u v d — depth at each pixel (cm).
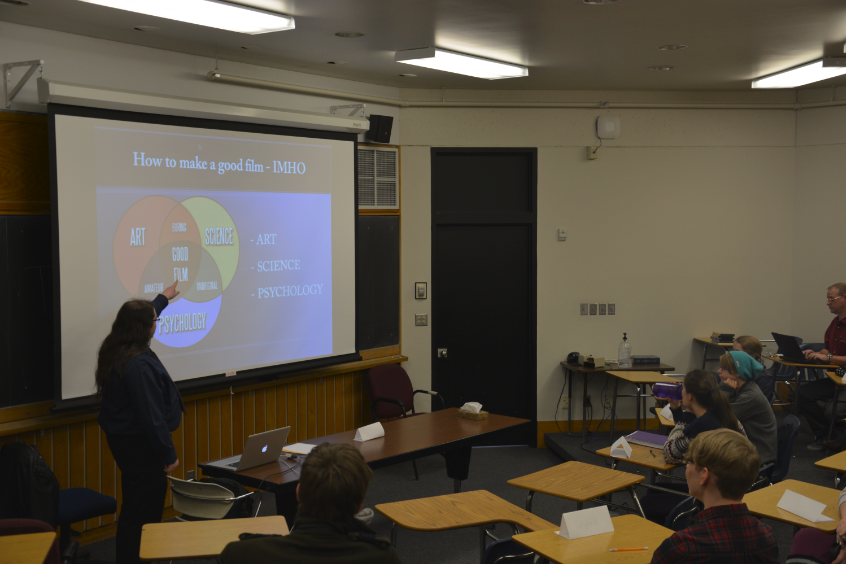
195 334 462
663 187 653
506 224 642
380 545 164
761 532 195
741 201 660
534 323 643
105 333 414
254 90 516
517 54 496
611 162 646
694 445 205
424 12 393
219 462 358
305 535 160
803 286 664
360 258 592
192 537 237
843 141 642
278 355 514
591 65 533
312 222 532
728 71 555
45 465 316
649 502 356
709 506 201
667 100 645
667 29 432
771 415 385
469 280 643
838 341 567
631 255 652
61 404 390
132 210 425
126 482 328
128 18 386
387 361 600
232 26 391
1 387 386
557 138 639
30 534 215
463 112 626
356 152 561
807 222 659
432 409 634
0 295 384
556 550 238
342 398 575
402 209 622
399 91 615
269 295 506
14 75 387
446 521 277
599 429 651
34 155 396
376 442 403
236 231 484
